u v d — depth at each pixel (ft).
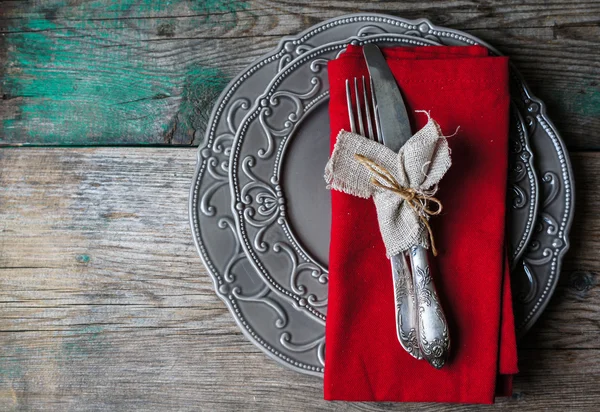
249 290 1.77
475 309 1.65
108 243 1.89
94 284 1.89
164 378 1.87
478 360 1.63
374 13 1.80
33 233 1.90
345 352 1.65
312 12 1.91
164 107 1.91
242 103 1.80
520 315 1.72
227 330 1.87
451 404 1.85
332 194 1.67
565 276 1.83
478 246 1.65
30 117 1.92
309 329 1.75
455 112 1.68
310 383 1.86
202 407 1.87
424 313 1.60
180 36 1.92
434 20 1.89
